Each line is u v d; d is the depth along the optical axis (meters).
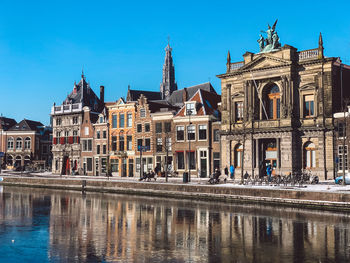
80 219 34.12
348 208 35.00
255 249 23.20
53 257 22.00
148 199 47.31
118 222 32.44
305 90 54.19
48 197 51.22
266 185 46.50
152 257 21.77
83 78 87.19
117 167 75.75
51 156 107.12
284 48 54.62
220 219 32.81
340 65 55.44
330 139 51.91
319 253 22.17
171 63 163.88
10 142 104.06
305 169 53.78
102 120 78.75
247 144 57.81
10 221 33.47
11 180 71.31
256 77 57.09
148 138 70.94
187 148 65.75
